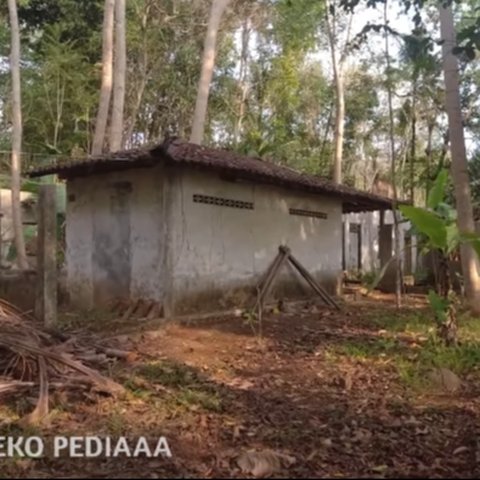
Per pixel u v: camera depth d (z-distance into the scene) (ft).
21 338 19.03
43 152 78.84
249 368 22.06
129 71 83.15
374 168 102.27
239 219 34.76
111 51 47.50
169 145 28.25
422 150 84.38
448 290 25.49
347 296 44.32
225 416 16.31
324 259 42.57
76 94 77.10
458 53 20.49
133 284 31.86
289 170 41.04
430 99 64.64
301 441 14.49
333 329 30.50
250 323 31.04
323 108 98.53
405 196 82.17
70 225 35.29
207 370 21.53
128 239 32.30
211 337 27.66
